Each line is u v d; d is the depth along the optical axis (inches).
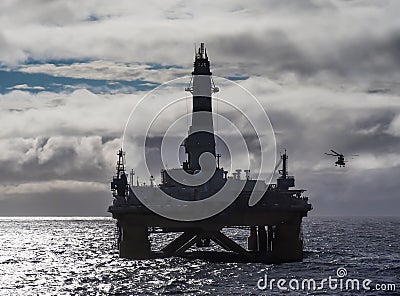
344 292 3472.0
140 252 4707.2
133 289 3612.2
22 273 4608.8
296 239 4739.2
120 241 4872.0
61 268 4896.7
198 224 4586.6
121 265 4554.6
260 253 4940.9
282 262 4709.6
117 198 4822.8
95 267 4849.9
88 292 3587.6
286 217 4667.8
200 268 4370.1
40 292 3639.3
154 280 3885.3
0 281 4128.9
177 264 4571.9
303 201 4734.3
